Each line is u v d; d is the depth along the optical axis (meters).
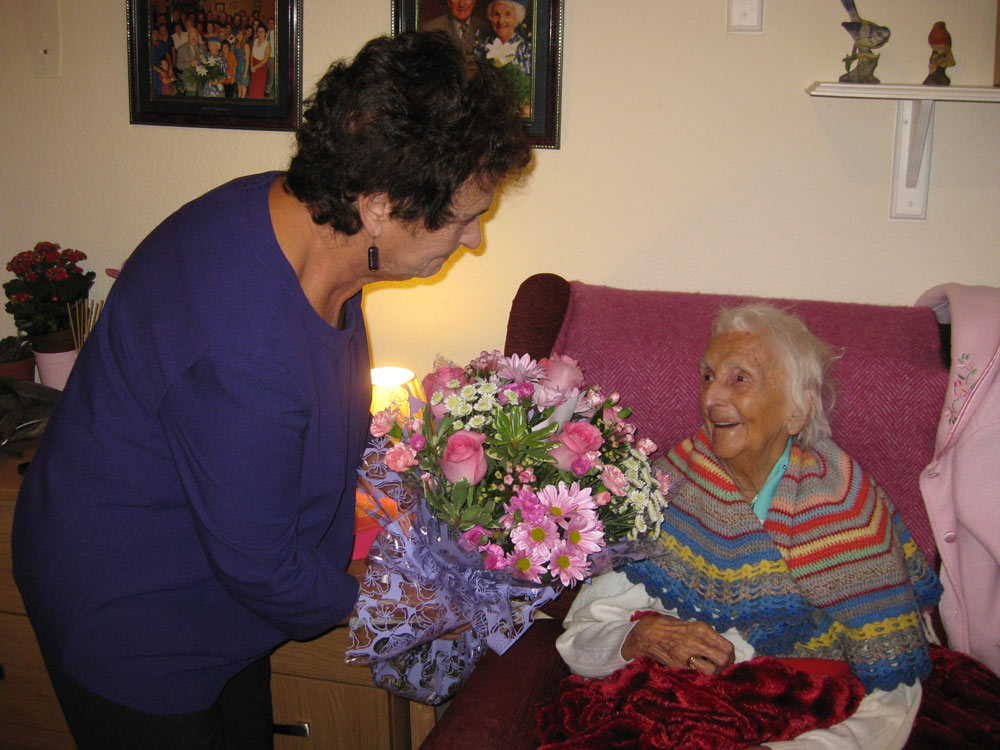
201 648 0.97
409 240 0.88
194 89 1.74
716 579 1.22
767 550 1.20
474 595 1.10
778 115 1.60
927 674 1.16
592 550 0.99
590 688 1.19
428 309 1.82
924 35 1.53
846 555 1.18
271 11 1.67
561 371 1.12
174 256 0.88
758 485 1.26
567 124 1.66
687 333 1.46
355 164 0.78
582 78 1.63
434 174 0.80
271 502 0.85
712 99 1.61
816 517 1.21
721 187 1.65
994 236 1.61
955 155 1.58
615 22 1.59
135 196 1.83
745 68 1.58
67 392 0.96
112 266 1.89
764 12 1.55
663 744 1.07
